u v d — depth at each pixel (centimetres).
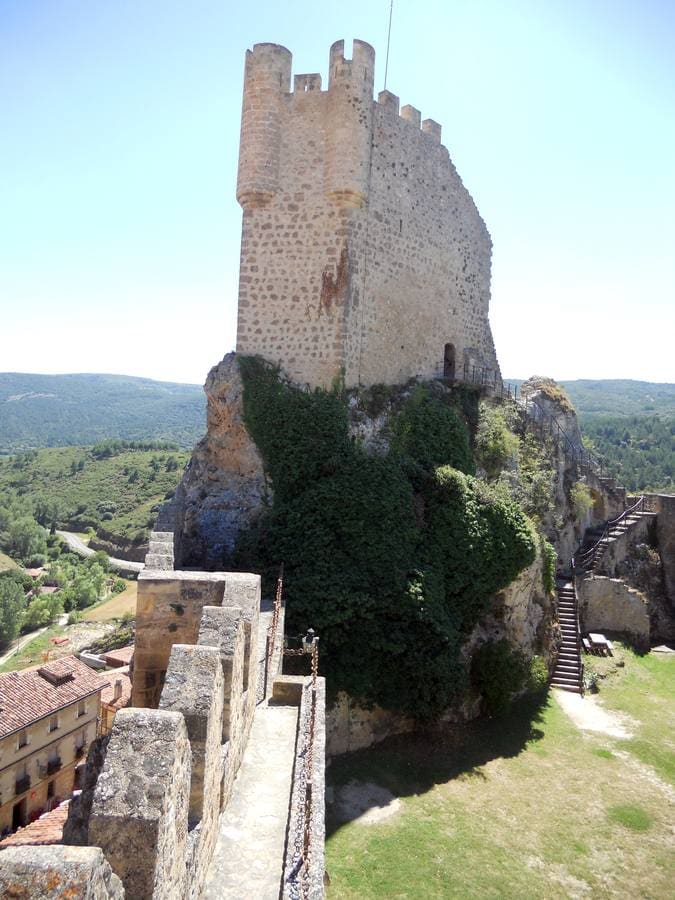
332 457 1966
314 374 2125
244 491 2042
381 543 1808
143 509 11438
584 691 2236
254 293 2186
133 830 419
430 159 2523
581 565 2947
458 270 2755
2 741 2553
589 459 3619
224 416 2123
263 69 2128
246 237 2192
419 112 2436
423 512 1991
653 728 2000
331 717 1614
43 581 8781
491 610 2069
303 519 1852
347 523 1827
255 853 661
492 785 1598
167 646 1184
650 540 3356
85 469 14162
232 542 1977
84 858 329
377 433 2167
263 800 765
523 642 2155
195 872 556
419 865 1280
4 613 6850
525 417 3038
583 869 1323
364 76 2109
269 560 1814
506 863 1314
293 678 1147
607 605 2820
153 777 447
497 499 2084
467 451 2369
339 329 2102
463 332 2819
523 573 2102
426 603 1731
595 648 2597
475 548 1955
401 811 1451
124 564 9538
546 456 3002
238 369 2130
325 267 2120
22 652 6319
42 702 2759
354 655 1647
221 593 1180
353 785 1529
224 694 760
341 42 2086
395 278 2361
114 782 442
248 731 933
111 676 3291
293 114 2148
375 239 2242
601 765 1742
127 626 5753
